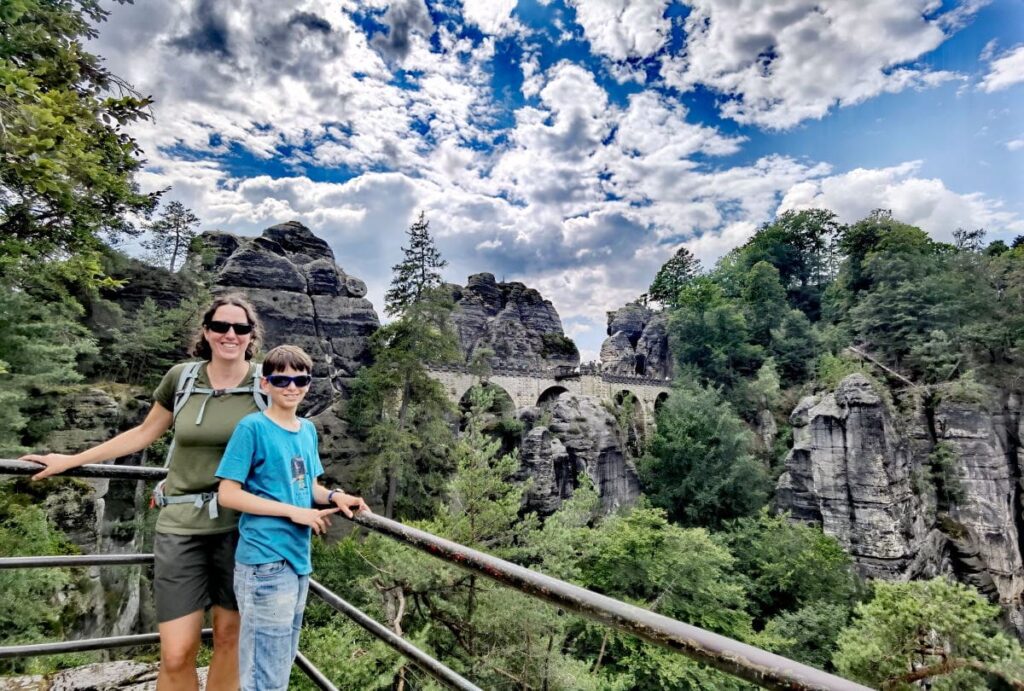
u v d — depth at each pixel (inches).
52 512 652.1
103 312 1214.9
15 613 505.7
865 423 1533.0
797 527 1298.0
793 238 3073.3
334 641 507.8
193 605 116.9
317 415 1457.9
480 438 765.9
